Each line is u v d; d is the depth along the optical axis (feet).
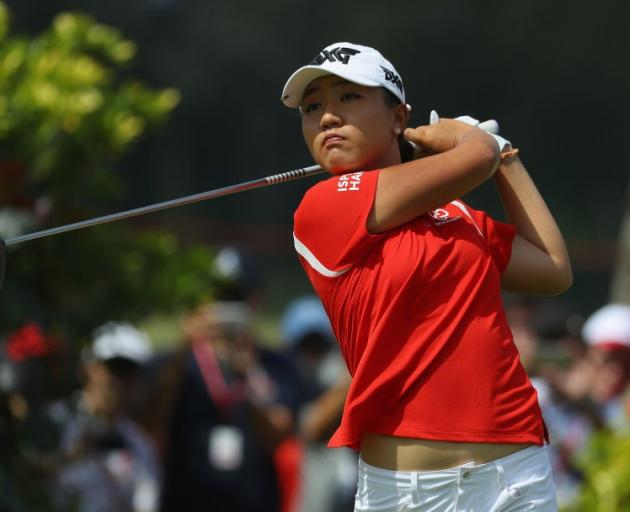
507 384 41.55
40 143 69.46
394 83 43.19
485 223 44.50
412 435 41.24
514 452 41.42
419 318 41.52
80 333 70.79
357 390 41.86
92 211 71.20
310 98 43.60
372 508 42.52
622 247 131.13
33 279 69.67
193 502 86.43
